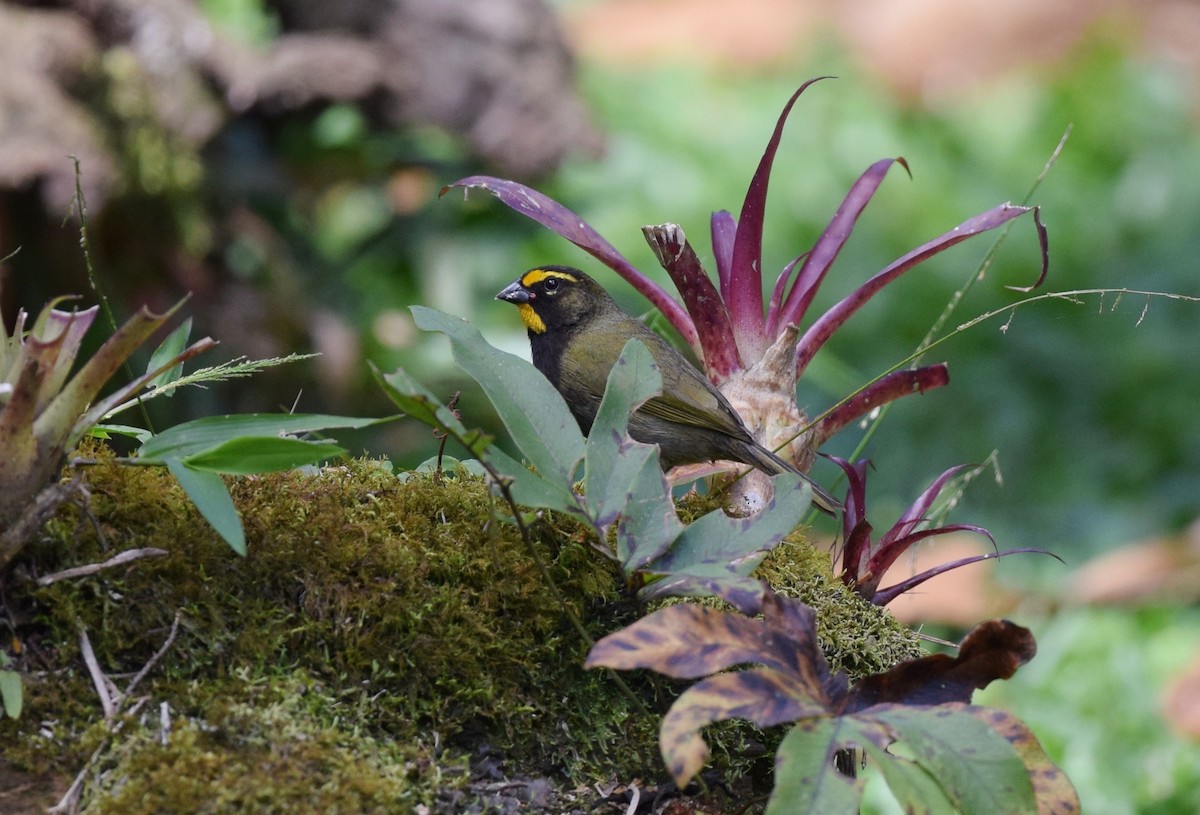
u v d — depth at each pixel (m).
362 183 10.48
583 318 6.28
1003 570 11.10
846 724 2.79
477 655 3.33
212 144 9.44
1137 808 8.17
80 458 3.22
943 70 19.75
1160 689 8.99
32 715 2.98
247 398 9.29
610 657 2.79
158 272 9.00
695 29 20.12
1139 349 14.35
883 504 12.40
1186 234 15.98
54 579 3.01
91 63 8.44
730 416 4.37
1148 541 12.01
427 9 10.69
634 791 3.35
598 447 3.32
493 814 3.18
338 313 9.98
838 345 14.16
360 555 3.36
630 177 13.74
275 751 2.93
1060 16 20.41
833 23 20.16
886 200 15.66
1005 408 13.70
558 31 11.84
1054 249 15.85
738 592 3.01
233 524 2.95
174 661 3.12
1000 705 9.09
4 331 3.06
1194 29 21.12
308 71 9.67
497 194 4.10
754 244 4.34
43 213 8.11
